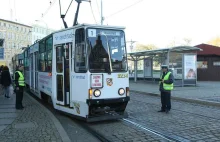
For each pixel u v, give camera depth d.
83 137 7.76
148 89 20.75
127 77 9.69
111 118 9.41
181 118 10.12
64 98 10.35
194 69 23.05
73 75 9.70
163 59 24.75
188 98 14.84
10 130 7.83
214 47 29.81
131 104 13.83
